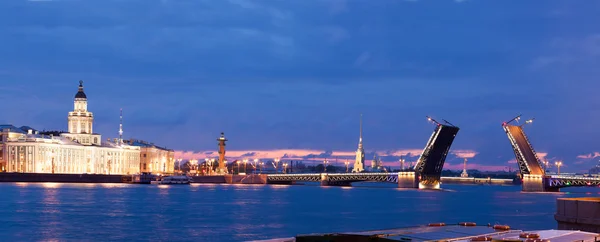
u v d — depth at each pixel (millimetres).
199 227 90188
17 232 81875
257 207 133375
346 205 146625
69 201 140875
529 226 93875
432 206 146625
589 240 20875
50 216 103438
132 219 100188
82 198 153250
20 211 112312
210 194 192375
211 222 97625
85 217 102438
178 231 84750
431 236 20062
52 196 159875
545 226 93875
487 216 114500
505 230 22484
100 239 76062
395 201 167250
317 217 109812
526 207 143250
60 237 77312
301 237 19391
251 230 87562
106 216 105000
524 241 19266
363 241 19016
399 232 20797
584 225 27406
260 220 102250
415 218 110750
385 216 113938
